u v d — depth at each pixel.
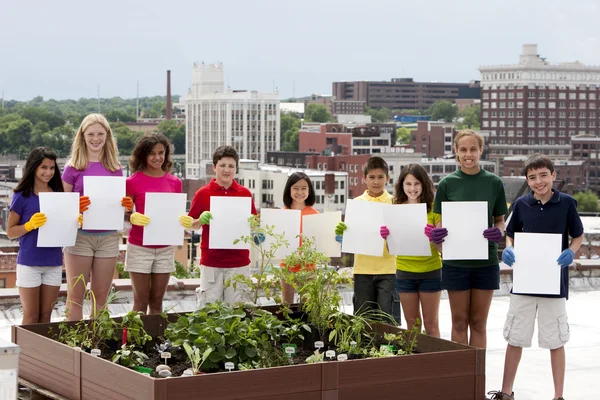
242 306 6.78
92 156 7.34
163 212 7.17
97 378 5.54
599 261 12.02
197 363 5.64
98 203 7.05
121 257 19.09
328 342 6.71
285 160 137.88
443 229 6.57
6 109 115.00
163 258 7.44
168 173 7.62
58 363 5.91
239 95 187.25
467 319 6.97
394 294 7.64
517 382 7.22
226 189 7.62
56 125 112.94
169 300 9.84
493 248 6.81
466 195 6.84
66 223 6.82
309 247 7.00
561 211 6.43
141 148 7.43
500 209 6.92
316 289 6.71
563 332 6.45
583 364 7.82
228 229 7.30
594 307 10.43
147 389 5.05
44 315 7.05
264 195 87.81
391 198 7.59
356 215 7.27
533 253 6.32
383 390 5.59
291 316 7.14
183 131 199.62
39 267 6.92
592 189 167.12
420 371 5.70
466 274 6.83
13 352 4.94
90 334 6.43
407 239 6.87
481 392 5.91
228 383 5.14
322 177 100.31
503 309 10.18
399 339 6.48
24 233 6.83
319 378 5.39
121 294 9.55
